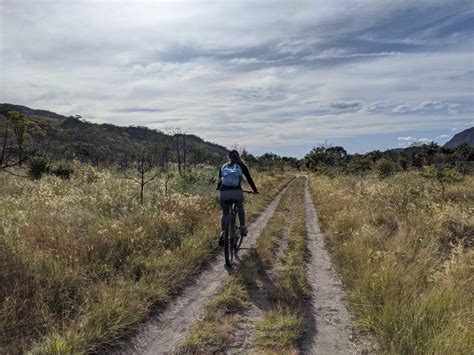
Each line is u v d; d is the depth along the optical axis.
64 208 7.35
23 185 10.59
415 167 37.25
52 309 3.92
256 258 6.35
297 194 19.44
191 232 7.70
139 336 3.66
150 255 5.71
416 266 5.07
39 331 3.51
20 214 6.55
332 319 4.13
